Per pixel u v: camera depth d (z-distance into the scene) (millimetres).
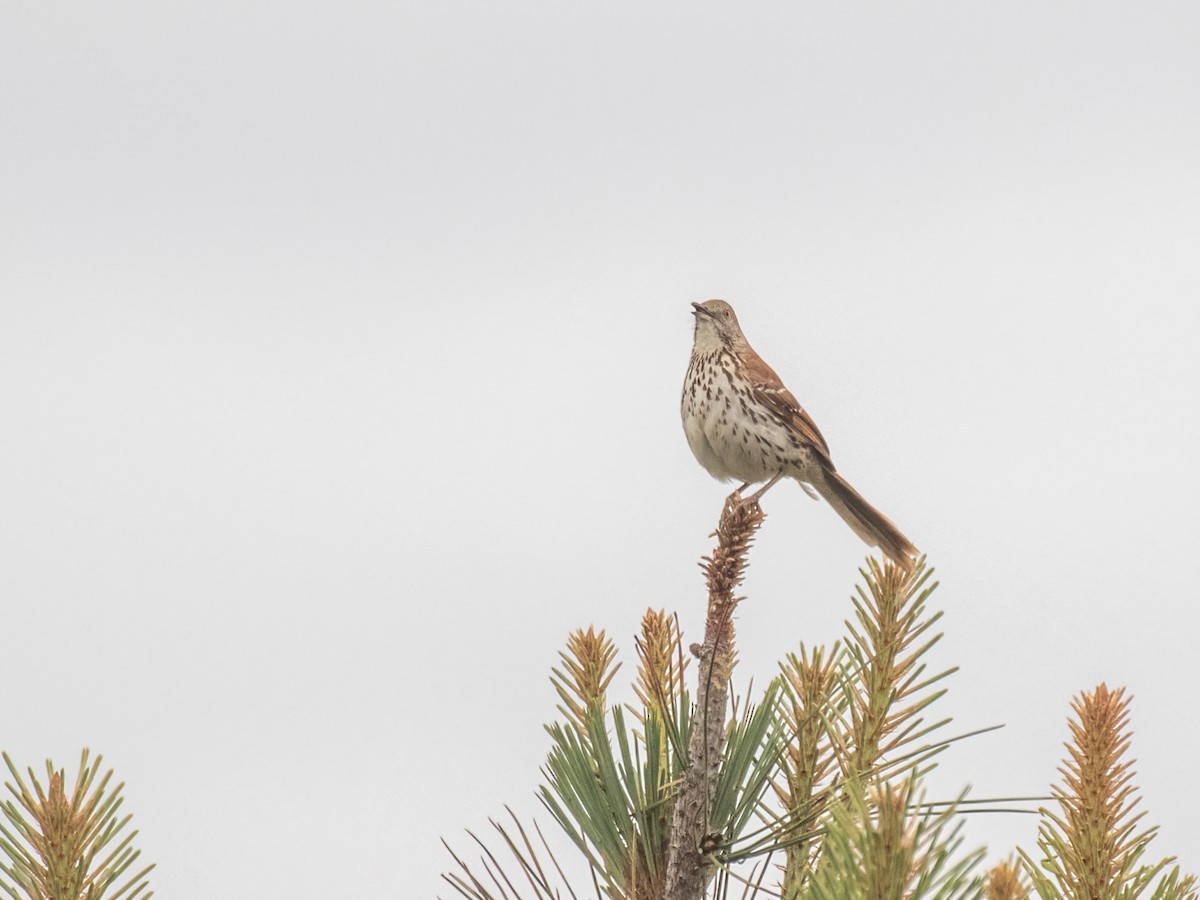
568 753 6320
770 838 6062
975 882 4043
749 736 6254
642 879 6223
